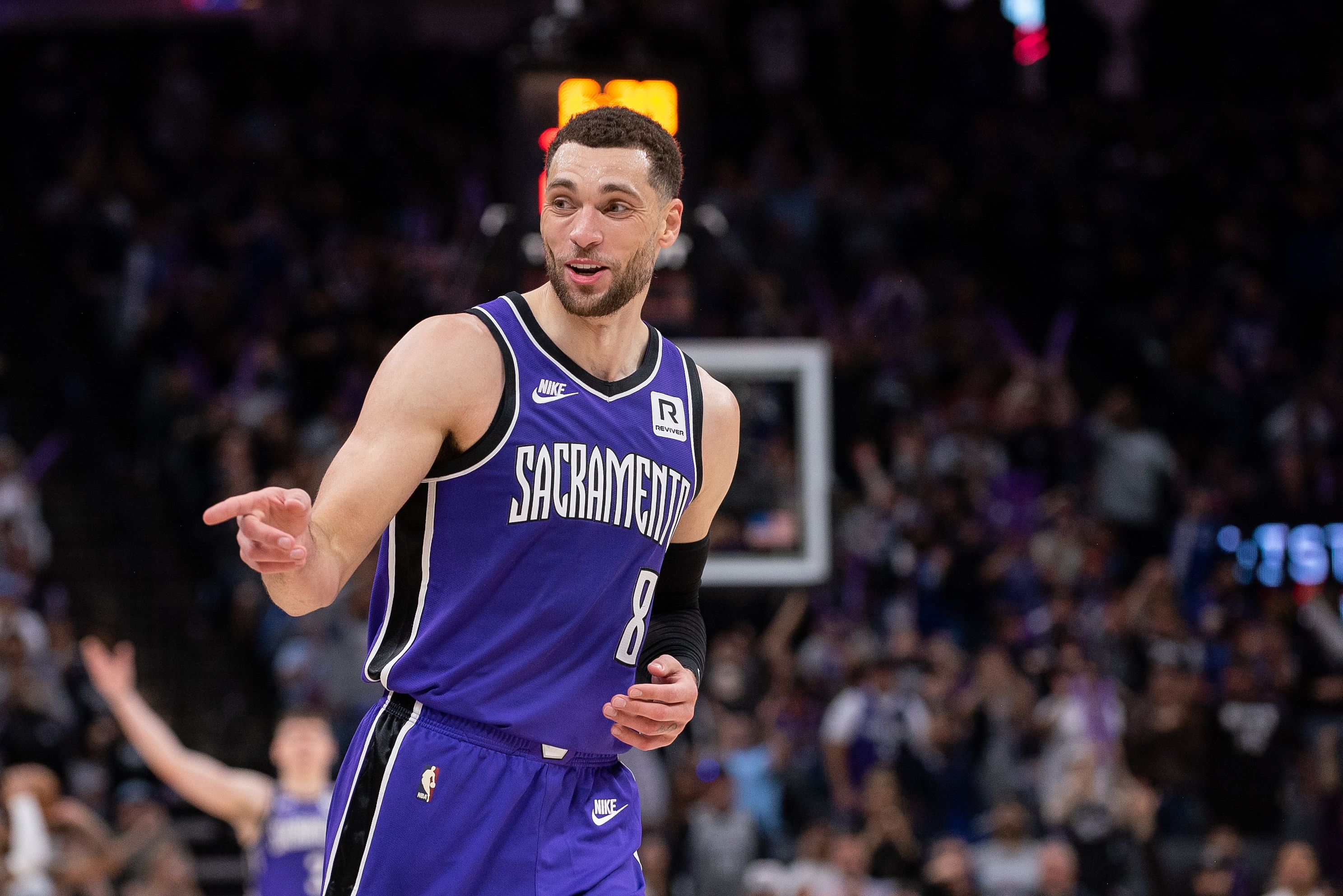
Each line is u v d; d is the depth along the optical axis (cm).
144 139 3022
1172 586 2020
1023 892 1631
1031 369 2431
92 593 2309
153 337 2530
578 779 518
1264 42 3284
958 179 3055
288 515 436
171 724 2188
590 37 2705
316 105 3066
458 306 1491
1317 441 2481
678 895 1698
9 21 3266
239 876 2031
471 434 493
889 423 2422
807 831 1725
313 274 2692
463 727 500
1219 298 2852
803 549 1271
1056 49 3209
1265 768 1816
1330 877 1791
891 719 1805
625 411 516
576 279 496
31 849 1442
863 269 2714
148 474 2408
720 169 2658
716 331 1770
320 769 1221
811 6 3155
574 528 501
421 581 503
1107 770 1716
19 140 2958
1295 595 2175
